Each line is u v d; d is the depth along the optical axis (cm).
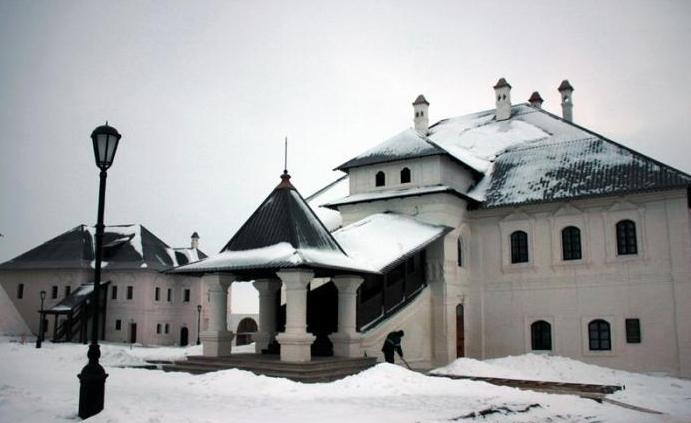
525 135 3988
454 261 3316
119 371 2311
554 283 3272
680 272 2947
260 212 2584
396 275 3067
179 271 2506
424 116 4466
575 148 3584
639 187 3003
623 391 2145
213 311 2523
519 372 2617
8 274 6812
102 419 1155
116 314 6500
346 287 2502
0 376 2062
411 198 3400
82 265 6562
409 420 1327
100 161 1389
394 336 2531
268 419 1296
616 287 3103
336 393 1780
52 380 1983
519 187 3453
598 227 3186
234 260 2423
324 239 2534
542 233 3341
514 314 3362
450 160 3466
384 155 3547
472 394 1823
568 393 2052
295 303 2258
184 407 1435
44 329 6481
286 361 2209
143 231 7144
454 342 3216
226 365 2323
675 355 2914
